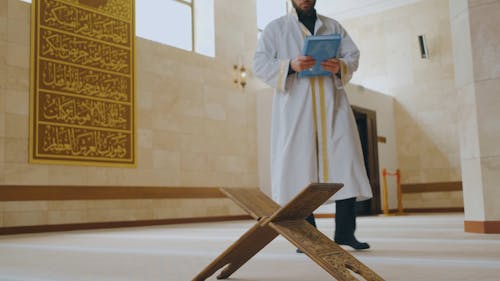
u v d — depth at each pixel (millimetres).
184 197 12859
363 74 17969
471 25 6918
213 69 13938
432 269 3395
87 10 11164
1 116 9656
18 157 9828
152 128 12289
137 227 11352
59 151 10422
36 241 7496
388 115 17109
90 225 10836
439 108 16766
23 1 10148
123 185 11547
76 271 3807
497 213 6602
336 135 4418
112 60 11570
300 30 4648
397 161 17281
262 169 14805
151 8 12953
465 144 7062
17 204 9742
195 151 13242
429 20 17016
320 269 3512
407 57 17297
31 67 10117
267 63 4445
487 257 3994
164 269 3783
